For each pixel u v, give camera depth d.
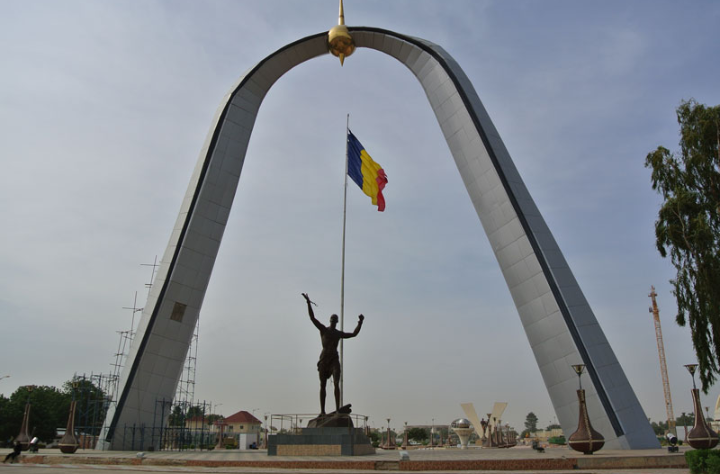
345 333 20.97
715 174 22.47
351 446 18.83
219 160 32.12
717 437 18.27
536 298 27.28
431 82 33.94
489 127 31.69
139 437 26.67
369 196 31.58
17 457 19.75
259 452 24.59
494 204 29.72
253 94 34.66
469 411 53.22
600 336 26.23
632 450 22.86
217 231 31.16
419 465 15.25
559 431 83.38
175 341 28.73
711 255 21.20
